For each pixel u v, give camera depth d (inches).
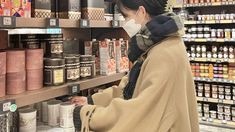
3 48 64.1
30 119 65.2
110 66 83.9
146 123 42.8
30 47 69.9
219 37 184.4
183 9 195.5
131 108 42.2
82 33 102.5
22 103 54.7
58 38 70.2
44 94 59.6
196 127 50.4
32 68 60.1
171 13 49.2
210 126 188.1
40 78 62.1
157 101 43.2
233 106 189.5
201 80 191.9
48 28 62.7
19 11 55.7
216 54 186.9
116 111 43.3
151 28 46.5
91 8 76.2
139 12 49.2
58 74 65.0
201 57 190.5
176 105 44.2
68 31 96.0
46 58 65.6
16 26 52.2
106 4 86.3
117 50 88.0
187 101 47.6
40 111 75.8
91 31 105.9
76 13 72.3
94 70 78.9
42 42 70.7
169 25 45.9
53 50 69.3
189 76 48.4
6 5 53.1
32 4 60.7
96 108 47.6
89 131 46.4
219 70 187.2
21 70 57.4
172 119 43.7
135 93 46.8
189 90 48.6
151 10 48.4
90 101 62.9
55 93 62.5
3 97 53.6
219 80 185.8
